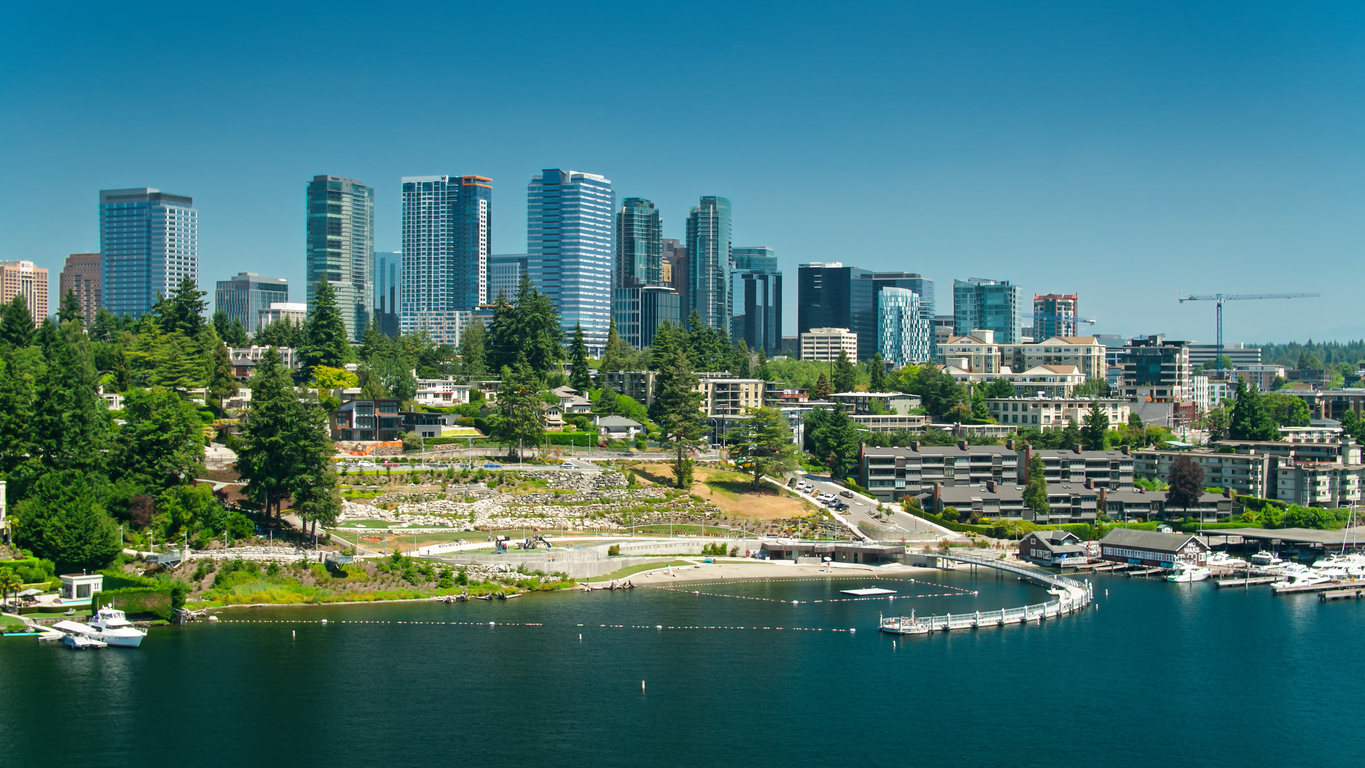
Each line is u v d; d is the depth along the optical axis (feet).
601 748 415.44
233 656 501.97
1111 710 471.21
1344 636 591.78
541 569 654.12
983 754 422.00
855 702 472.44
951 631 588.50
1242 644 572.92
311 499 633.20
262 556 601.62
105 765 389.60
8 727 417.28
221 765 391.65
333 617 567.59
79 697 447.01
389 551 647.56
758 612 614.75
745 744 423.64
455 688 472.44
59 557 552.82
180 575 575.38
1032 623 611.47
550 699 463.83
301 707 445.37
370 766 393.70
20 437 622.95
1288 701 485.56
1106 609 650.02
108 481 611.06
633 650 534.37
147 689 457.68
